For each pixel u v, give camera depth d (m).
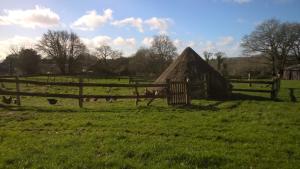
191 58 26.39
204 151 8.91
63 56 110.94
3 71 102.12
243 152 9.07
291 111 16.83
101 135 10.80
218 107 18.17
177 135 11.23
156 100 21.72
